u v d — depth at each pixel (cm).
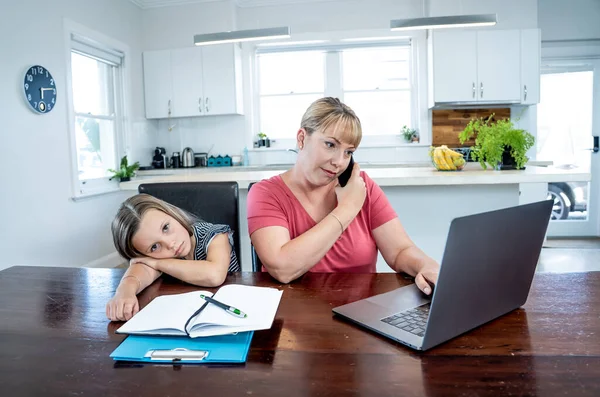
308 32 470
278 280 110
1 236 286
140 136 468
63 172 345
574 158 473
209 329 74
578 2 457
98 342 76
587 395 56
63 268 130
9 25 292
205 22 468
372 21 462
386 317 82
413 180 214
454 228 63
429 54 443
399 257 121
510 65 416
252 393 58
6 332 82
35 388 62
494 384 59
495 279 76
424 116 460
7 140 290
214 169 454
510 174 210
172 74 465
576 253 407
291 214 126
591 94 466
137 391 60
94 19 388
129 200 114
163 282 111
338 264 129
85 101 393
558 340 72
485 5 422
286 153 484
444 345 71
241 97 475
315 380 61
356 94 483
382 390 58
